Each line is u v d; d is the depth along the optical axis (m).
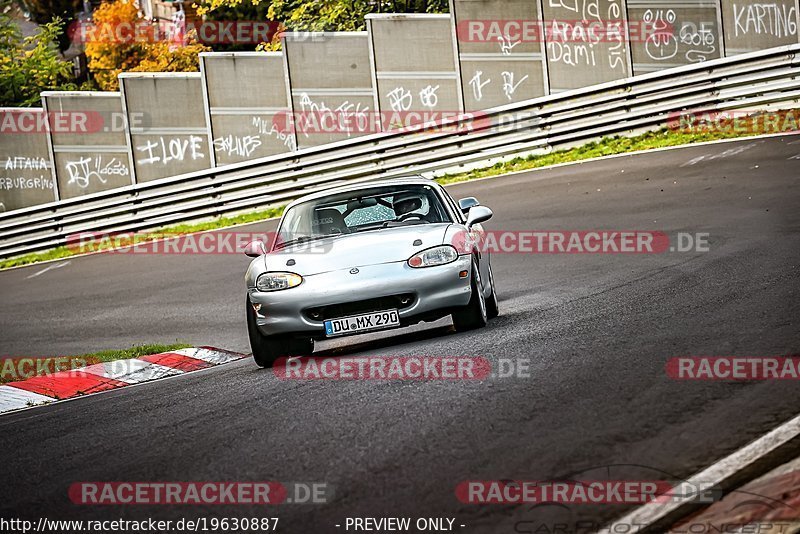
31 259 94.38
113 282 72.44
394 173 91.31
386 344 33.50
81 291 71.12
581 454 16.73
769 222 47.19
